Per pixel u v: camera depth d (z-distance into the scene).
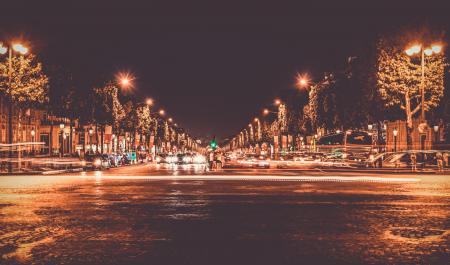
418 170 45.34
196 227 13.70
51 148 94.19
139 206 18.22
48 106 72.44
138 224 14.22
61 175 40.53
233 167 58.97
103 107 77.38
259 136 164.00
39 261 9.89
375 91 59.97
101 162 55.22
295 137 107.12
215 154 51.75
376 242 11.61
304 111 91.94
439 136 59.31
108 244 11.48
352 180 32.19
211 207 17.89
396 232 12.84
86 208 17.67
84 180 33.09
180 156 81.88
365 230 13.15
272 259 10.01
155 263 9.70
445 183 29.36
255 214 16.09
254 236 12.41
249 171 47.56
